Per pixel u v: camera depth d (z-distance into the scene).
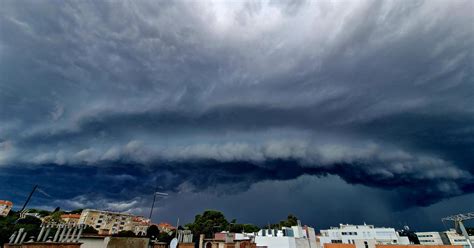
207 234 87.81
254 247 28.52
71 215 125.25
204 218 98.81
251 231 97.06
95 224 125.19
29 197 67.88
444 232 89.25
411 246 56.91
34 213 121.44
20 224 54.88
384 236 82.12
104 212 130.25
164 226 137.25
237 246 27.25
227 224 97.12
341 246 62.22
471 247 78.25
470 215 81.88
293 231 61.00
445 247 55.62
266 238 56.06
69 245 16.42
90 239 24.12
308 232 64.44
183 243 28.75
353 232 85.00
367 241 59.81
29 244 14.84
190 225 95.50
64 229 18.83
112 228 128.38
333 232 87.56
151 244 26.78
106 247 22.48
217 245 36.62
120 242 23.23
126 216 136.50
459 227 83.62
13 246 16.73
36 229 52.56
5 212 113.31
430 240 89.88
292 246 54.62
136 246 23.92
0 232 48.97
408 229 90.62
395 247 57.59
